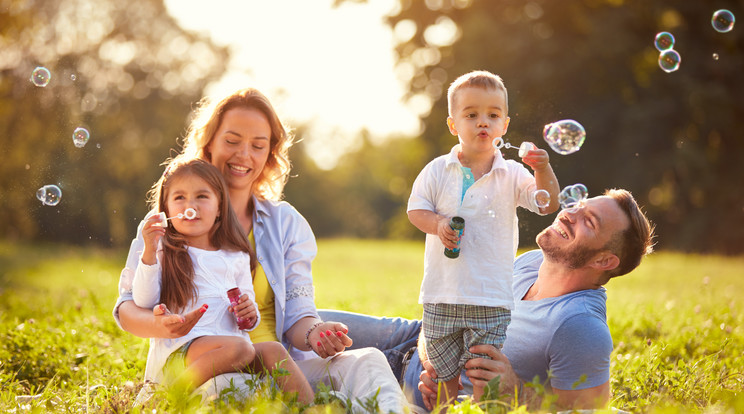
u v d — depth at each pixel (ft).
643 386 11.81
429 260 10.83
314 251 12.42
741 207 65.26
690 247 65.21
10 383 12.03
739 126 65.77
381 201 175.32
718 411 9.62
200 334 10.27
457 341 10.73
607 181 64.69
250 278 11.23
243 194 12.07
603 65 65.16
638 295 25.04
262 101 12.04
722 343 14.11
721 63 64.03
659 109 63.67
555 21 68.08
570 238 10.83
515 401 9.43
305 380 9.89
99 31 89.97
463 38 68.33
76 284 32.81
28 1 61.31
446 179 10.80
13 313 20.20
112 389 10.86
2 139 64.39
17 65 63.57
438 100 74.28
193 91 104.27
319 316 12.96
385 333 12.77
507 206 10.71
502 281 10.50
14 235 69.36
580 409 10.12
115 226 79.41
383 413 8.94
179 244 10.73
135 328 10.18
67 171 72.64
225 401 9.25
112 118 92.07
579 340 10.23
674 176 67.46
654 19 66.69
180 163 11.21
